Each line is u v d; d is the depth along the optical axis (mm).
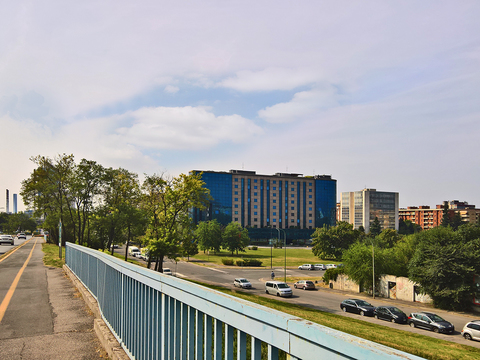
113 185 58531
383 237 117625
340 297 44719
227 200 148875
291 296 43250
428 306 39719
